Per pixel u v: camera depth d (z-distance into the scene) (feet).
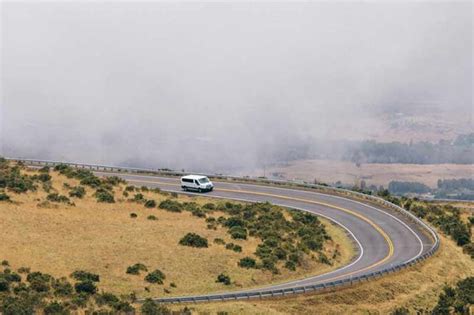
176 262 242.99
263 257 258.16
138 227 283.59
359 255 284.41
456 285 260.21
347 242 302.66
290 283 237.66
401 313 221.25
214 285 226.79
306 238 291.38
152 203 322.14
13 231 255.50
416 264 262.47
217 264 246.06
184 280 227.40
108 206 313.73
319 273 256.73
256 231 293.02
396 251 287.69
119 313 182.29
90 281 205.26
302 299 215.10
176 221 301.22
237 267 246.06
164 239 268.82
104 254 242.37
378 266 263.08
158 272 225.76
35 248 239.50
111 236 265.54
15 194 306.14
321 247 286.46
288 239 287.69
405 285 243.60
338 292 224.53
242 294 207.10
